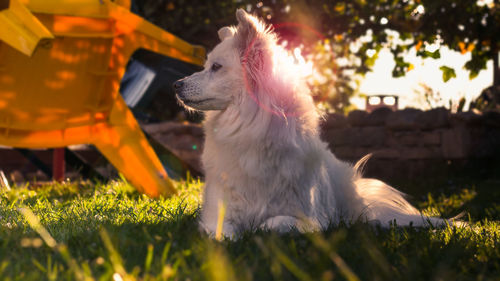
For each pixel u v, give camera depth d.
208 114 3.87
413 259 2.43
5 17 3.55
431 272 2.30
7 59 4.46
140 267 2.34
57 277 2.17
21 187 6.29
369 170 10.19
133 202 4.79
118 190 5.79
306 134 3.57
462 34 7.87
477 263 2.54
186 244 2.79
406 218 4.20
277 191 3.44
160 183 5.52
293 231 3.13
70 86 4.88
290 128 3.46
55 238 2.93
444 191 7.39
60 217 3.68
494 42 7.88
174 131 11.77
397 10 8.48
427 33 7.82
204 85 3.66
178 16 12.93
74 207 4.36
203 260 2.39
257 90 3.49
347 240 3.04
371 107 13.02
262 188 3.45
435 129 9.13
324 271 2.22
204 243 2.70
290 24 10.17
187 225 3.36
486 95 12.43
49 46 3.66
